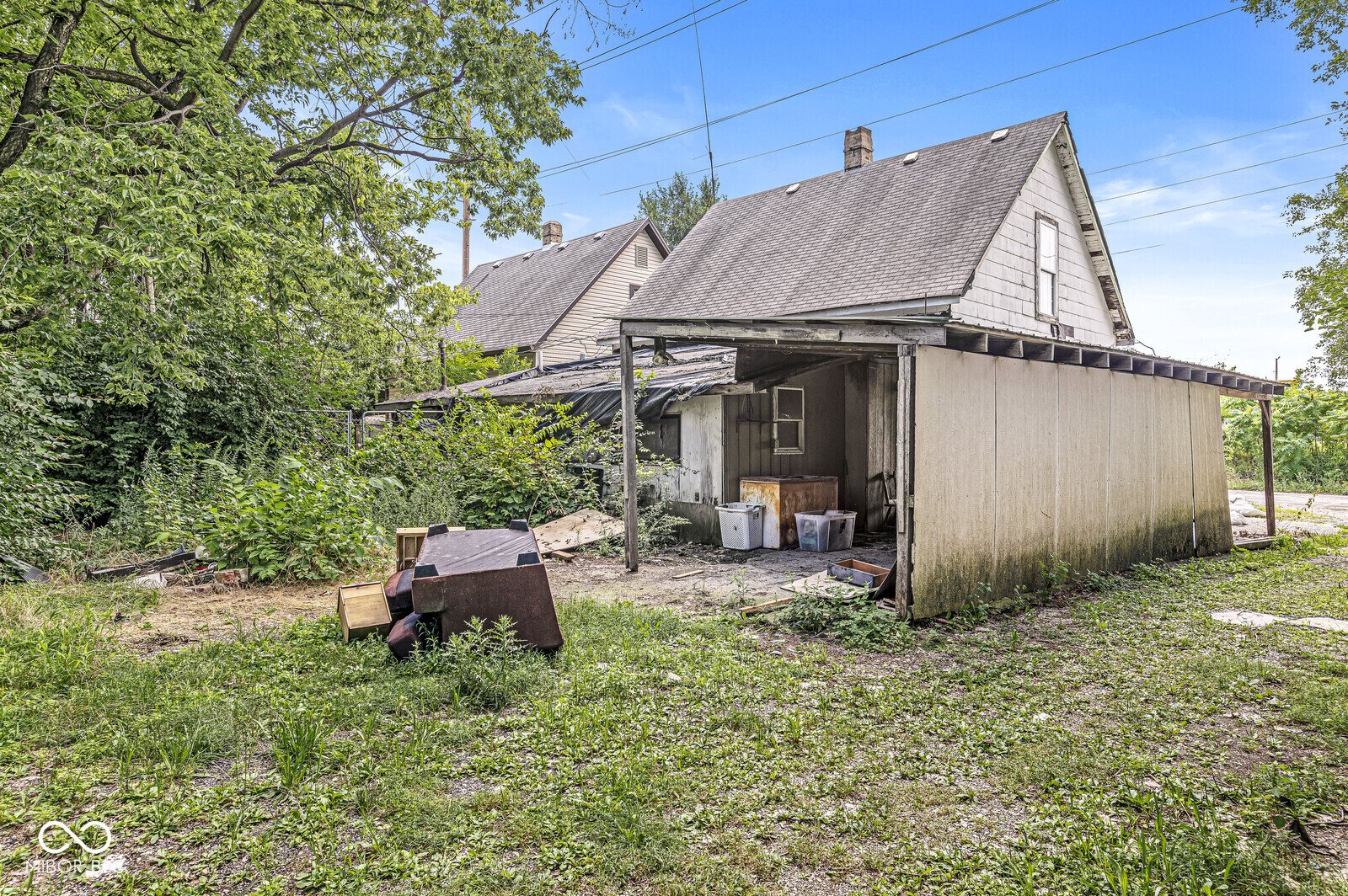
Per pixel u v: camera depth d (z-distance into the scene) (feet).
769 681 14.06
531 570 15.52
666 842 8.44
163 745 10.48
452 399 44.39
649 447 36.19
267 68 39.96
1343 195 56.08
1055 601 21.58
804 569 26.43
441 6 42.01
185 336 31.45
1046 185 44.86
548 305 76.07
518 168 48.85
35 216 23.63
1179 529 29.17
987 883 7.74
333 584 22.67
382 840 8.44
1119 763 10.55
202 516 25.55
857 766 10.50
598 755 10.84
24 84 32.76
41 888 7.52
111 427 31.32
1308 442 62.28
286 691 13.06
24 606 17.34
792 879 7.89
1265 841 8.45
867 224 46.60
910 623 18.19
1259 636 17.46
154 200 25.08
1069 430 23.71
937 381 18.84
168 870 7.82
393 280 50.42
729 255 54.13
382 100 44.88
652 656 15.30
